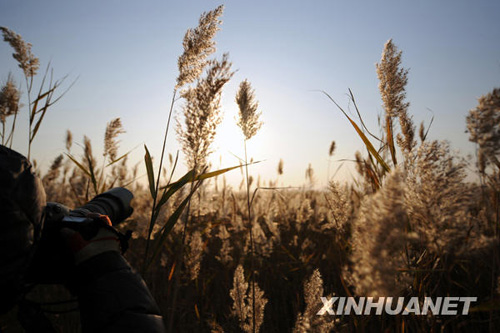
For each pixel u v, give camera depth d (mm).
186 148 1817
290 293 2738
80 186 3779
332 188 1848
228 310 2465
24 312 831
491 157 1029
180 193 2502
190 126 1786
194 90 1820
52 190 4414
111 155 3363
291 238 4113
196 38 1840
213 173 1813
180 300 2428
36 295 2490
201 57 1858
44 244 828
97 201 1086
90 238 828
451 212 1065
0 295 674
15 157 729
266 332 2238
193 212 2637
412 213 1161
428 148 1127
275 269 3100
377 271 745
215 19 1842
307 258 3188
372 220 758
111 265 821
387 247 741
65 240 822
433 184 1084
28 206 704
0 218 652
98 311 750
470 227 1093
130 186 4699
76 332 2109
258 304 1771
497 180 1062
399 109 1764
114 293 769
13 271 669
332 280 2471
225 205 4336
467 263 1864
